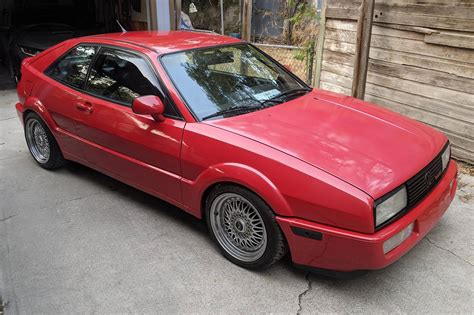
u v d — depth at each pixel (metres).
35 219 3.71
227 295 2.76
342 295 2.74
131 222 3.64
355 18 5.55
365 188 2.41
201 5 12.84
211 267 3.04
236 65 3.75
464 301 2.68
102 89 3.76
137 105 3.06
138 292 2.81
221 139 2.88
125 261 3.12
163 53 3.46
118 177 3.81
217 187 2.94
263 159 2.67
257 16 11.39
